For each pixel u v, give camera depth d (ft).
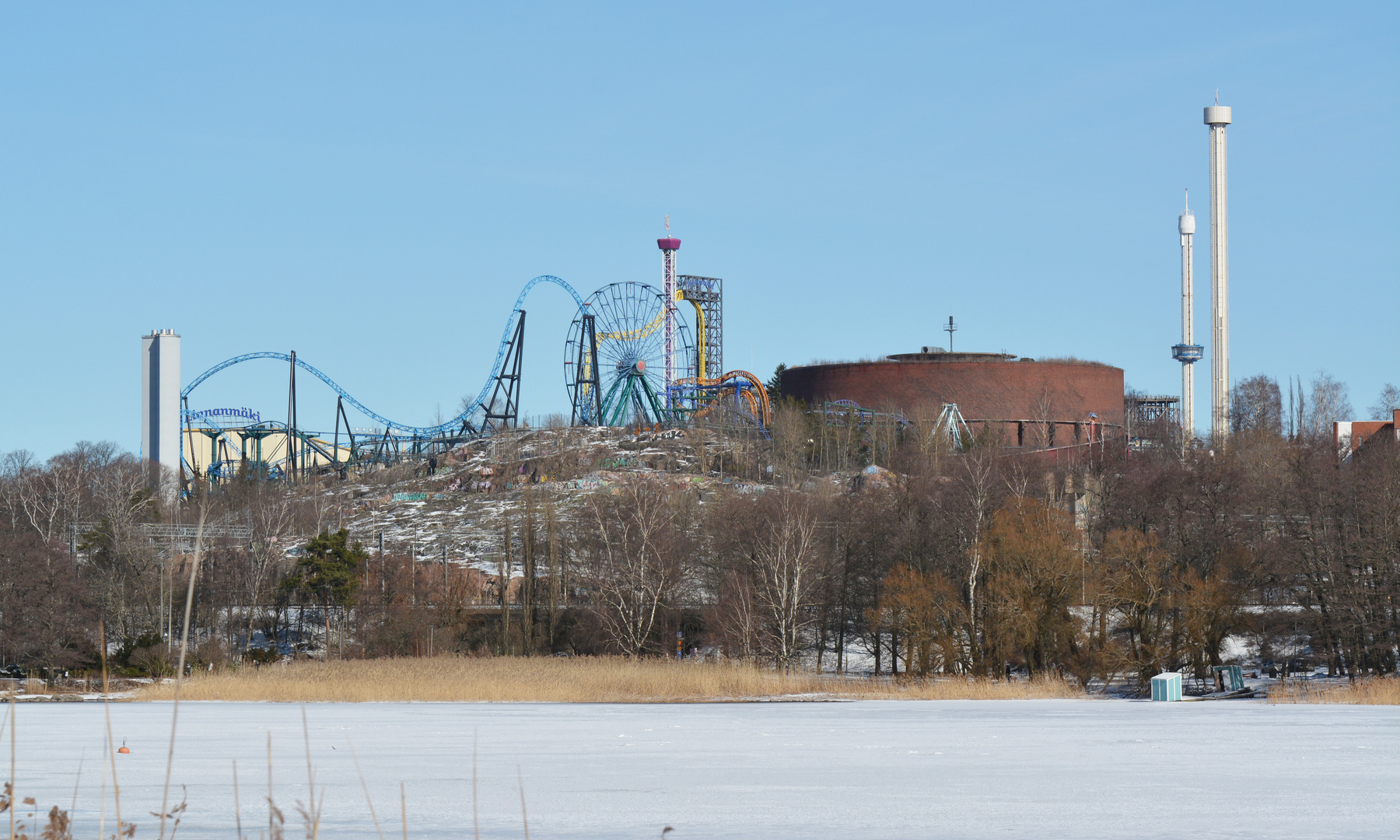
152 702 452.76
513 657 619.67
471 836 126.11
